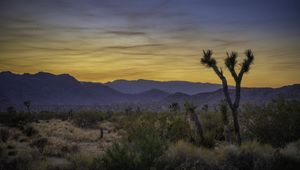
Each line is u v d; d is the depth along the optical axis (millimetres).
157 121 18062
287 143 15664
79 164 12875
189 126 17094
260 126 16797
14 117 33031
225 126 16016
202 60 15148
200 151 12828
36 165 12906
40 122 42875
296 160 12281
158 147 11602
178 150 12578
